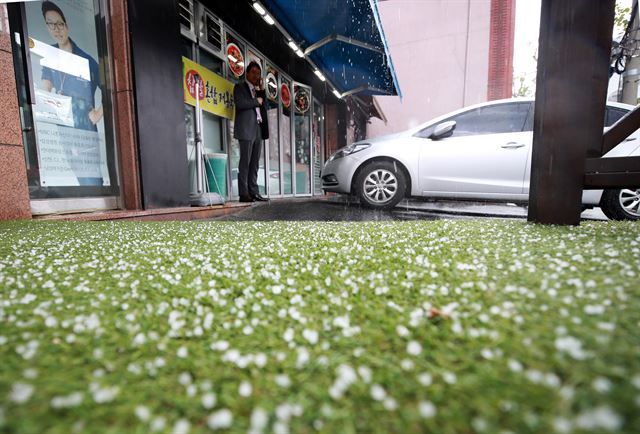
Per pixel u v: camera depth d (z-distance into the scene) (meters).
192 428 0.47
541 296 0.85
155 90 4.56
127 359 0.64
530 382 0.51
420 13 16.33
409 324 0.74
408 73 16.86
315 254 1.58
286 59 8.55
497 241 1.68
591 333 0.63
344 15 6.13
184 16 5.45
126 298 0.99
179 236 2.26
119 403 0.51
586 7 1.84
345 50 7.76
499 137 4.51
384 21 16.81
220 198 5.42
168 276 1.20
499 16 15.30
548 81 2.00
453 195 4.72
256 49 7.80
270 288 1.07
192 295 1.03
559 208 2.10
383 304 0.89
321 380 0.57
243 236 2.24
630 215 4.16
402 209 5.65
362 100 12.80
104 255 1.64
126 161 4.37
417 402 0.50
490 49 15.60
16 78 3.29
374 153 5.02
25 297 0.94
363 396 0.52
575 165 2.02
